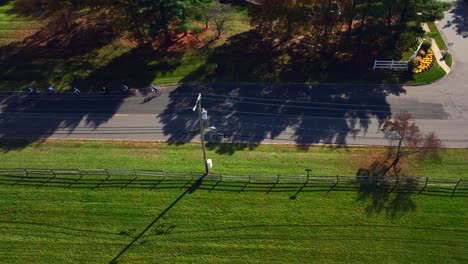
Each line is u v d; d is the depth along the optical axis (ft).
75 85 193.16
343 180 147.54
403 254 131.13
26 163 158.61
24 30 223.92
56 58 206.90
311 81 189.26
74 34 219.20
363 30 190.08
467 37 207.92
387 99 180.14
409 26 186.80
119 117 178.60
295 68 195.31
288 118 174.50
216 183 148.77
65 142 168.66
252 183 148.46
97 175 152.35
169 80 193.36
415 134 152.56
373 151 159.94
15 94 190.39
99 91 190.19
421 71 190.90
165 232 137.49
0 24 228.84
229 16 213.87
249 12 198.80
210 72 195.83
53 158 160.76
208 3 206.39
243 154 160.66
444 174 149.79
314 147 162.81
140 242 135.74
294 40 208.74
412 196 143.43
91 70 199.82
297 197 144.36
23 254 134.41
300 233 136.36
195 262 131.44
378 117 172.96
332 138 165.99
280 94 184.34
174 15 195.62
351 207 141.28
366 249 132.57
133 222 140.05
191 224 138.92
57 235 138.31
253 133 169.27
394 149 160.04
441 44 205.05
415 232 135.23
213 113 177.88
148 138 169.27
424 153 155.94
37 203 145.69
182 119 176.14
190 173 150.51
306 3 184.65
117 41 214.28
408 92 182.91
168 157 160.04
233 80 191.72
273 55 202.08
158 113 179.32
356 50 201.26
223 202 143.84
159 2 184.14
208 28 218.79
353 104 178.60
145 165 156.35
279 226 137.90
